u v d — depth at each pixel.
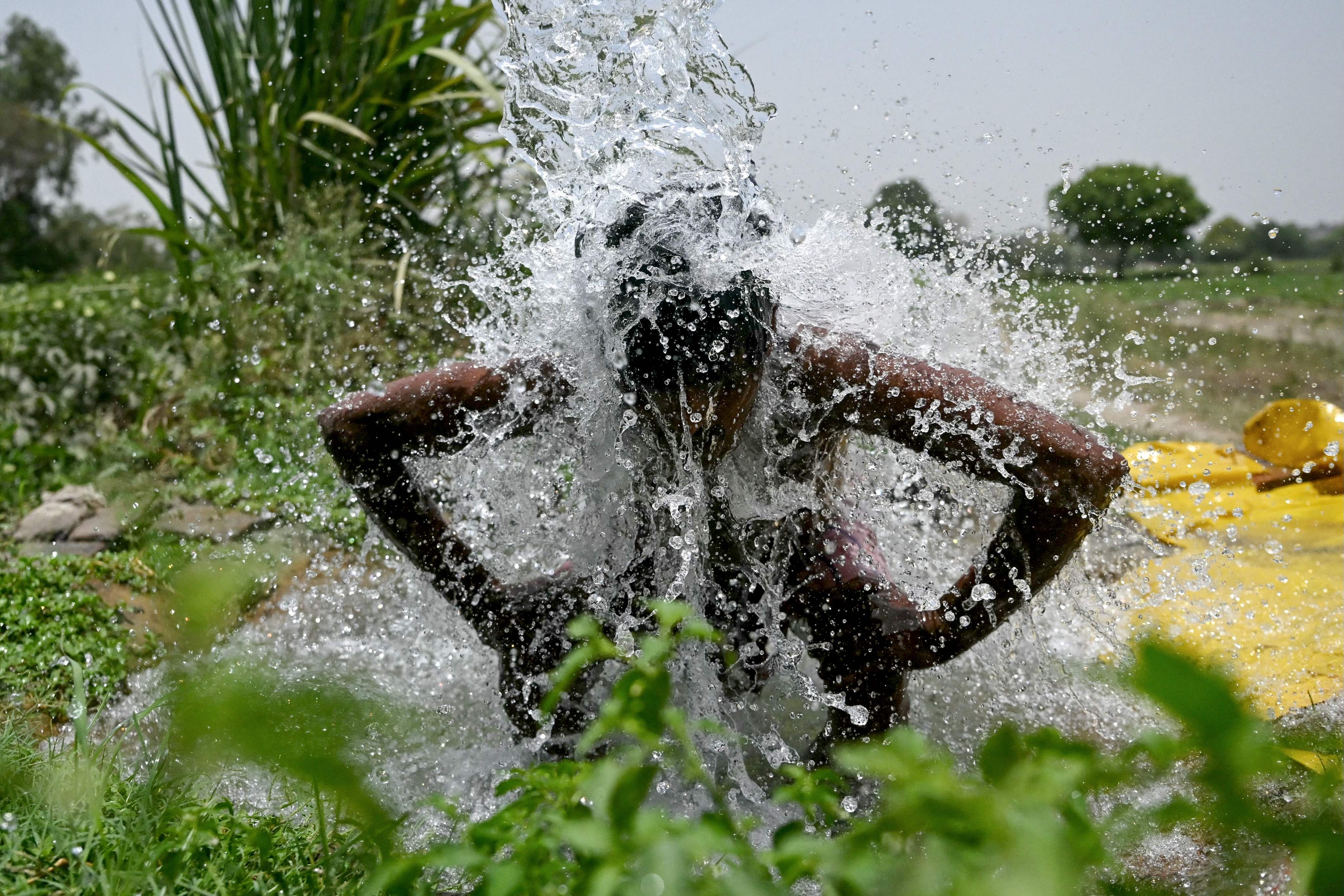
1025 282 3.04
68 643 3.11
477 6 6.48
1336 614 3.40
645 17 2.45
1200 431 5.67
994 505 2.53
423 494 2.38
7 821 1.76
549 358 2.28
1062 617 3.00
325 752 1.02
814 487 2.38
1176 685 0.65
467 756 2.47
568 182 2.51
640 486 2.28
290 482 5.05
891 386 2.17
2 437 5.73
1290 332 7.05
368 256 6.29
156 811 1.86
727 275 1.92
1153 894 1.02
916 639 2.37
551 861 1.26
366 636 3.28
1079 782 0.92
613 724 1.24
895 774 0.90
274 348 5.93
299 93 6.70
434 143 6.89
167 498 4.43
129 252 8.39
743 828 1.28
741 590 2.45
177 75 6.82
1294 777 1.46
